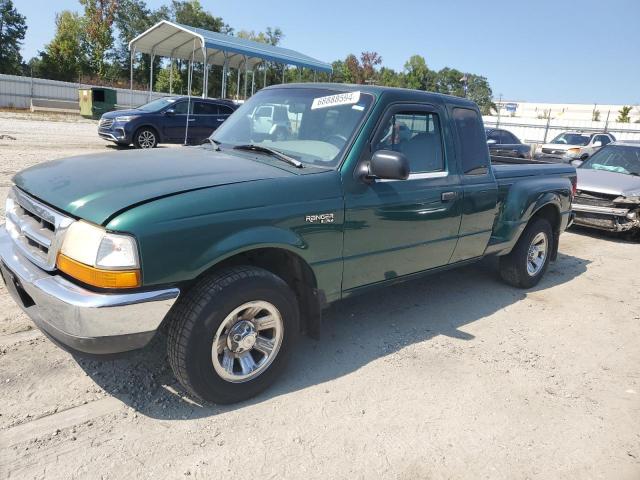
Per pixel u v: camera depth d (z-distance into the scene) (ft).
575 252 25.66
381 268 12.57
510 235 16.78
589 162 33.53
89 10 186.39
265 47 68.64
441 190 13.60
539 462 9.29
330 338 13.53
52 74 177.78
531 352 13.70
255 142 12.98
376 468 8.77
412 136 13.10
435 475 8.74
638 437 10.26
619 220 27.73
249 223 9.61
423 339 13.93
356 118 11.96
